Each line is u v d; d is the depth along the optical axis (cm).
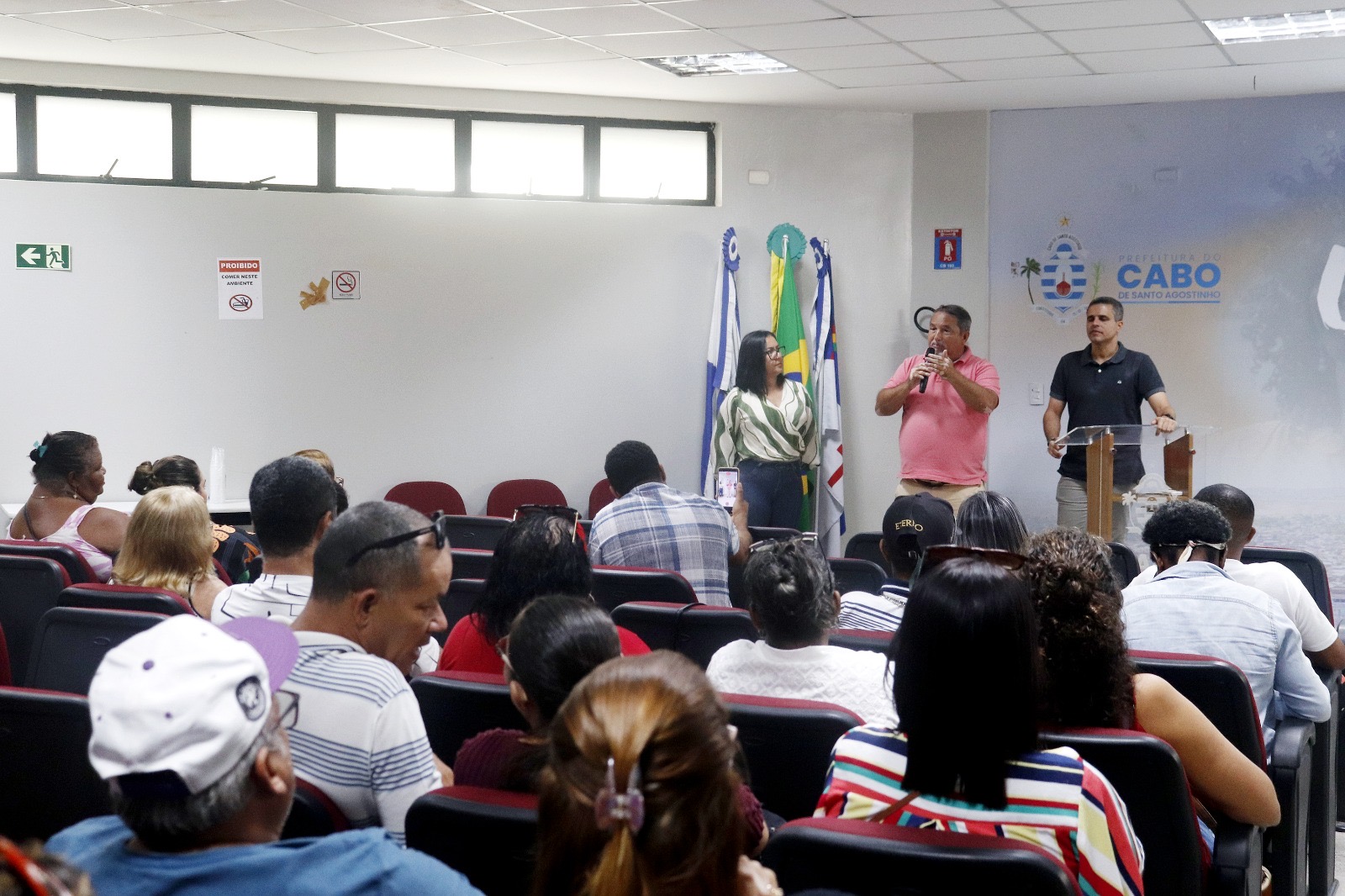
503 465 765
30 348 686
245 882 127
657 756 108
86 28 600
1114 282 766
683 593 354
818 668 251
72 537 459
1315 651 348
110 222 695
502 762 192
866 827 154
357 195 734
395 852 135
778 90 732
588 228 771
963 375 687
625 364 779
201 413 714
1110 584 244
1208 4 533
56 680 290
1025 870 144
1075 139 767
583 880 111
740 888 117
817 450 764
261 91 715
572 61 664
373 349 741
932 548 225
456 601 390
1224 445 754
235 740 126
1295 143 731
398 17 570
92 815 215
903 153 794
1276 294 740
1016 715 170
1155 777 191
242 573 438
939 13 554
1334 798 359
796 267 795
